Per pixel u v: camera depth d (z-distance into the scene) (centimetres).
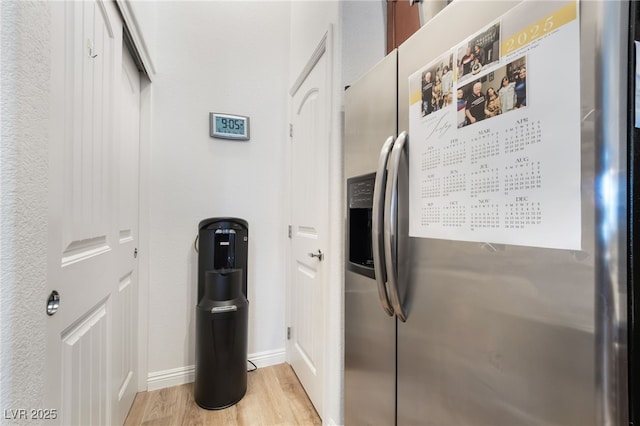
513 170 57
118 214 137
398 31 133
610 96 44
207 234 182
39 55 64
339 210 143
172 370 194
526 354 55
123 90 149
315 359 172
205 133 206
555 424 50
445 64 73
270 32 226
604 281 45
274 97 226
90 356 104
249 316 218
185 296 199
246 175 218
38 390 65
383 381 99
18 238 58
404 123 89
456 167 70
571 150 48
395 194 85
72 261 88
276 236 227
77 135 92
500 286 59
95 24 107
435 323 76
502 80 59
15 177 57
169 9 199
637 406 44
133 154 169
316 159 176
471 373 66
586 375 46
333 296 143
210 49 208
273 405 174
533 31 54
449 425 72
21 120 58
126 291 156
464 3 68
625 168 44
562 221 49
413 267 83
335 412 141
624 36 44
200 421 159
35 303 63
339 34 143
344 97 144
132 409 168
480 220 64
